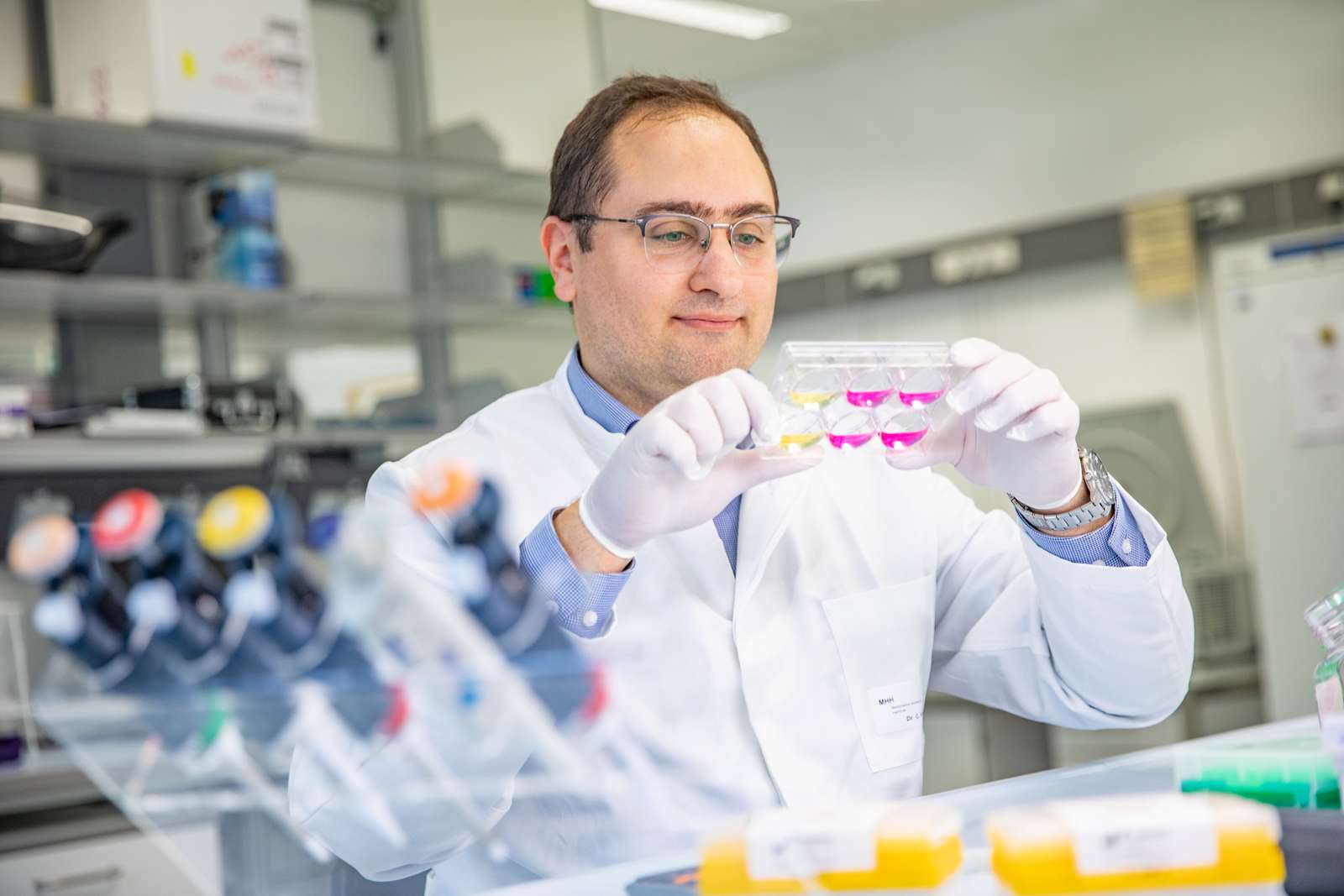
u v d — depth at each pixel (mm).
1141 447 5793
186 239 3518
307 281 3781
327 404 3830
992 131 6328
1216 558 5578
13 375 3227
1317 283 4844
